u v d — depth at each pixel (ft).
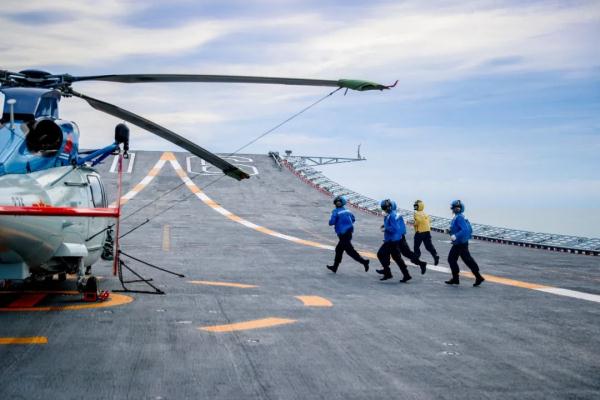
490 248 83.35
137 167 164.04
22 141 32.71
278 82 28.53
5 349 24.76
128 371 21.93
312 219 113.19
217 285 45.03
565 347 27.25
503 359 24.81
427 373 22.45
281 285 46.14
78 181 35.53
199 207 121.29
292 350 25.57
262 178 162.81
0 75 33.71
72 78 32.45
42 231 31.27
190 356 24.22
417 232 61.41
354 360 24.14
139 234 84.84
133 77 29.27
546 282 50.21
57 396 19.06
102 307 34.53
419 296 41.86
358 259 54.39
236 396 19.45
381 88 27.68
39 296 37.88
